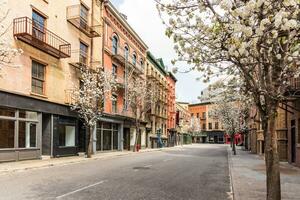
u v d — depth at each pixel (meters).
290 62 6.13
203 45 6.52
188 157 28.69
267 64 6.36
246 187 11.05
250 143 42.53
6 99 17.39
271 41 5.53
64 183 11.27
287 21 4.50
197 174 15.73
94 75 24.81
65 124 23.53
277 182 6.96
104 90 25.31
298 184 11.59
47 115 21.81
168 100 63.75
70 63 24.39
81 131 26.48
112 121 32.34
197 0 6.09
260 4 4.45
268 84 6.60
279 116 22.25
